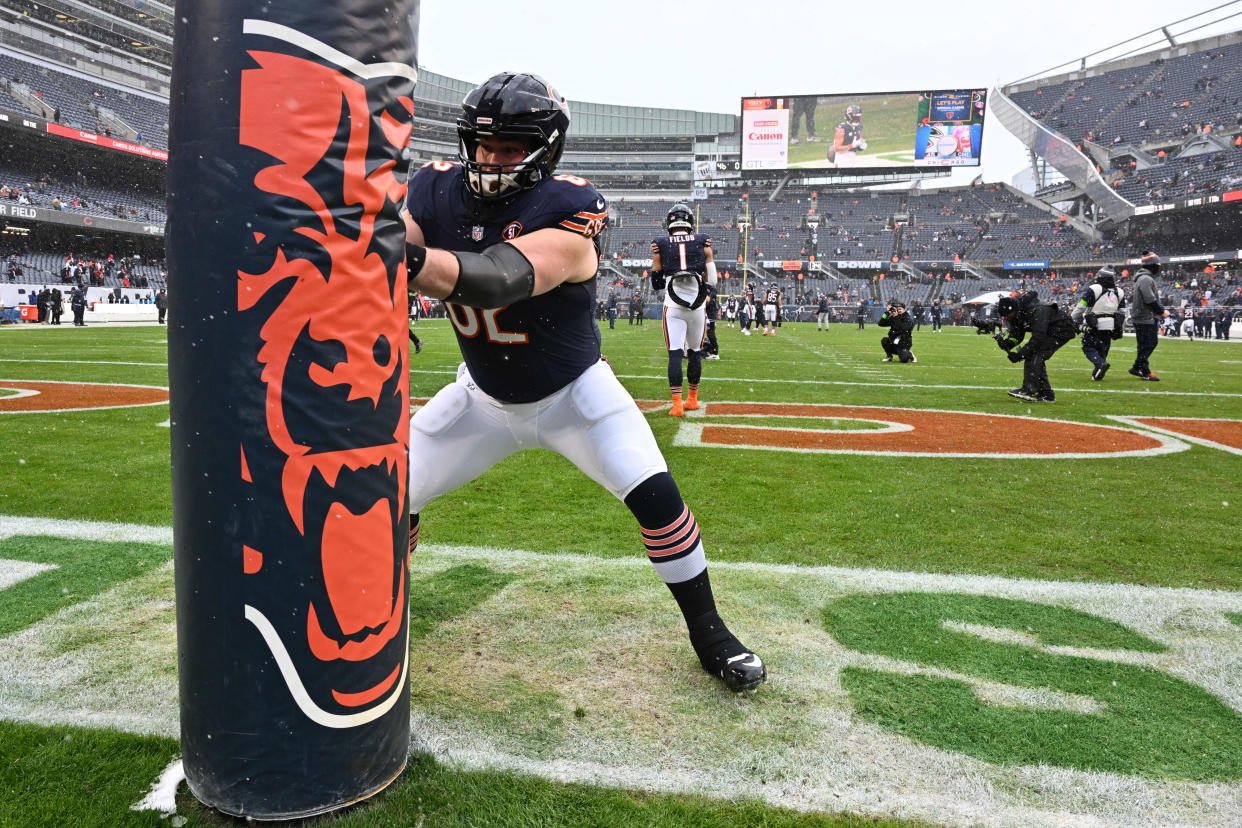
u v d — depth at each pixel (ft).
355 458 5.11
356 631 5.19
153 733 6.15
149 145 128.36
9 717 6.35
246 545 4.91
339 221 4.85
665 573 7.23
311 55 4.70
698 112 220.23
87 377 32.89
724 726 6.45
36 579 9.54
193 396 4.92
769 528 12.26
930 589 9.65
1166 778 5.81
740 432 21.43
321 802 5.17
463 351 7.15
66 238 118.83
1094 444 20.10
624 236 181.78
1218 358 55.93
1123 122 155.84
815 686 7.16
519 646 7.93
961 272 162.61
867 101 157.38
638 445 7.13
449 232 6.61
